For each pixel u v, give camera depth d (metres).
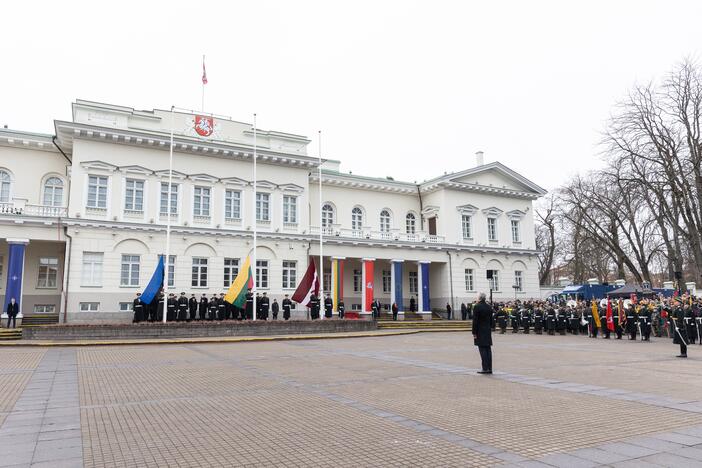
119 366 16.80
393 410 10.02
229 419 9.36
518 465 6.63
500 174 53.97
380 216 50.94
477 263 50.88
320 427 8.73
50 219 33.31
